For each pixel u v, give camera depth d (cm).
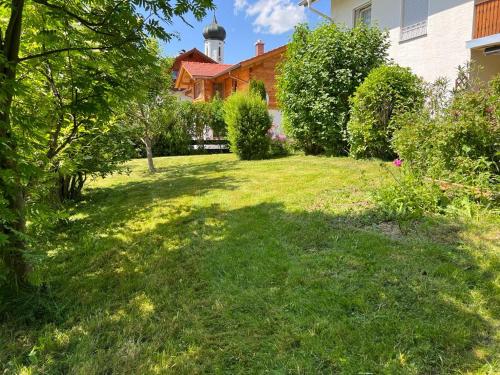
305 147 1006
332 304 235
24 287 259
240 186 613
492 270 259
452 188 395
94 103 292
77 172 564
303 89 930
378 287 250
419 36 966
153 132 954
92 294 282
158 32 285
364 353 190
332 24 910
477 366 176
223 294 262
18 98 297
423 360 183
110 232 436
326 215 407
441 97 560
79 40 288
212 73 2206
